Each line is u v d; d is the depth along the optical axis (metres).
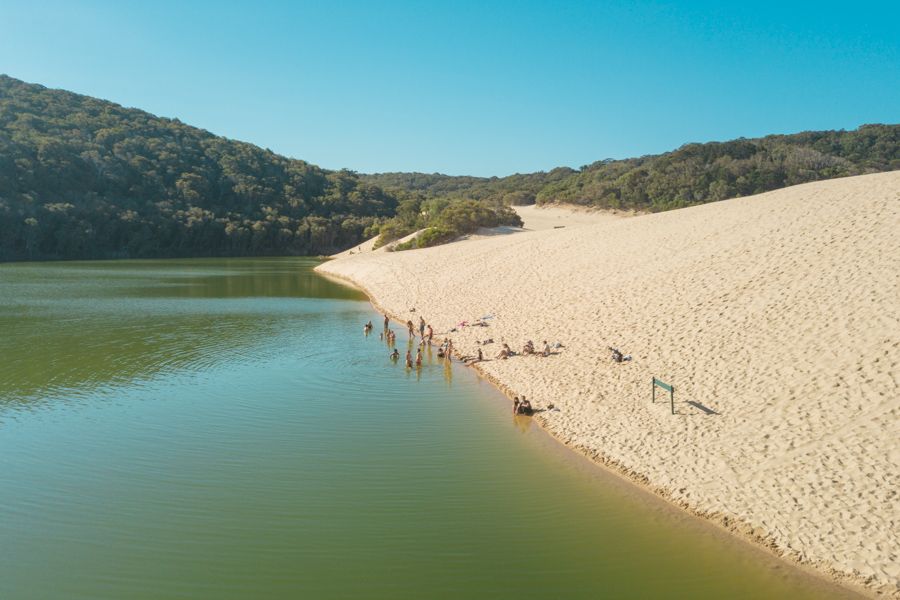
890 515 14.05
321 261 135.62
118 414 24.84
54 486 18.45
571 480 18.52
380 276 72.12
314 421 24.02
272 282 80.88
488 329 37.56
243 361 33.44
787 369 21.20
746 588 13.17
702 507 16.19
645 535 15.39
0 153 129.88
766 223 36.41
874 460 15.74
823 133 188.00
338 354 35.16
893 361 19.22
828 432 17.36
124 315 49.94
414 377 30.06
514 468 19.48
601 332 30.69
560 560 14.52
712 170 152.75
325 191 192.88
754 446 17.89
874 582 12.70
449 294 50.84
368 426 23.45
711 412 20.44
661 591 13.27
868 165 150.88
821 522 14.49
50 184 135.00
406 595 13.34
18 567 14.29
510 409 25.17
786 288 27.09
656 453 19.09
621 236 48.94
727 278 30.83
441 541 15.45
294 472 19.42
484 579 13.88
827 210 34.44
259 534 15.79
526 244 61.31
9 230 121.88
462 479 18.81
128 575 14.02
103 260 131.62
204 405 25.97
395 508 17.11
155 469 19.66
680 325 27.92
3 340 39.00
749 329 25.05
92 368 31.86
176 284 77.06
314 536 15.70
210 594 13.36
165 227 146.00
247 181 175.12
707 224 41.81
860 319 22.27
